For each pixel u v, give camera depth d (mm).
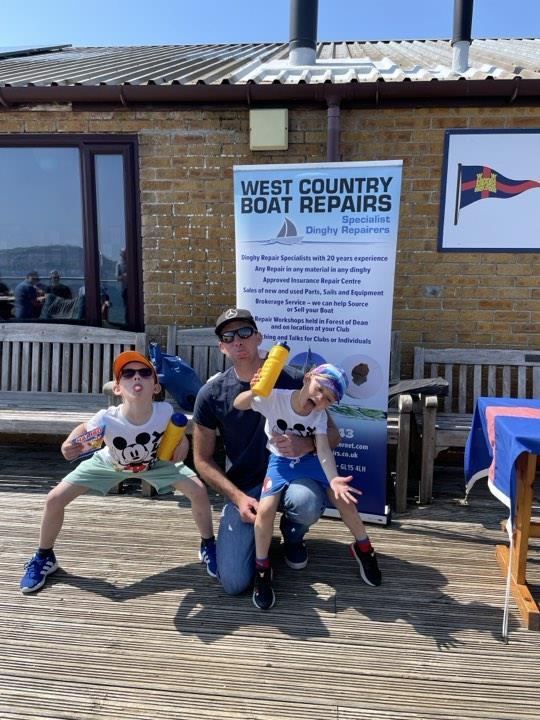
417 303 4684
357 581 3039
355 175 3389
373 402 3551
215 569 3055
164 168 4734
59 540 3453
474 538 3529
